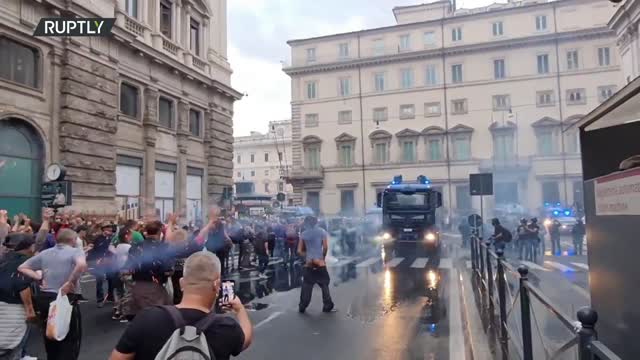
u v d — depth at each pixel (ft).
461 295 36.45
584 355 7.57
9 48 51.39
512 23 155.12
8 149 51.49
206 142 91.76
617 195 11.59
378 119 168.76
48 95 55.57
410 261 60.95
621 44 104.53
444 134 160.45
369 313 30.89
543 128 150.30
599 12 146.72
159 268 20.65
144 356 7.89
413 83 165.27
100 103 62.39
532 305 14.58
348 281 45.11
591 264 13.70
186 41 86.38
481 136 156.66
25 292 18.11
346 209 170.19
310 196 175.11
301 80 178.70
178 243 25.13
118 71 66.49
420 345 23.13
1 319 17.88
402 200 65.92
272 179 283.18
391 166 165.48
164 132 78.54
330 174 172.65
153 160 73.92
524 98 152.76
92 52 61.36
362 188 168.66
